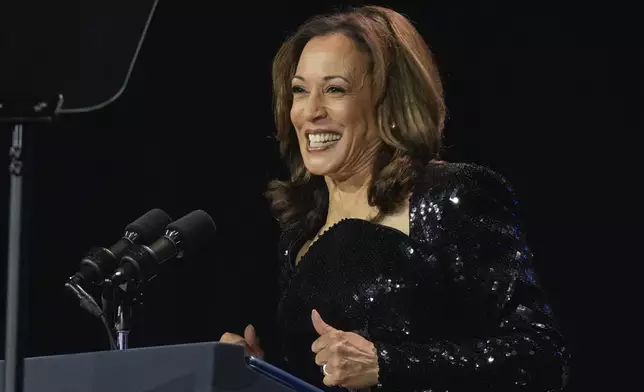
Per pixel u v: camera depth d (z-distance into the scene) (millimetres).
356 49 7504
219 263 14781
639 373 14320
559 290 14562
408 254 7117
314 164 7516
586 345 14469
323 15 7879
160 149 14914
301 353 7586
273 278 14727
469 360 6633
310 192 8219
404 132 7410
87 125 14844
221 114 14914
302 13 14742
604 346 14430
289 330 7672
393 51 7562
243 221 14805
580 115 14438
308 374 7547
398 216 7316
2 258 13961
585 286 14508
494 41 14586
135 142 14914
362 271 7227
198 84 14930
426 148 7402
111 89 4859
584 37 14414
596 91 14383
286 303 7707
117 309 6414
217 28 14922
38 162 14727
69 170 14805
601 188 14422
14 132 4594
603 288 14445
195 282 14688
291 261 8055
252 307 14680
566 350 6969
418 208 7176
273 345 14531
